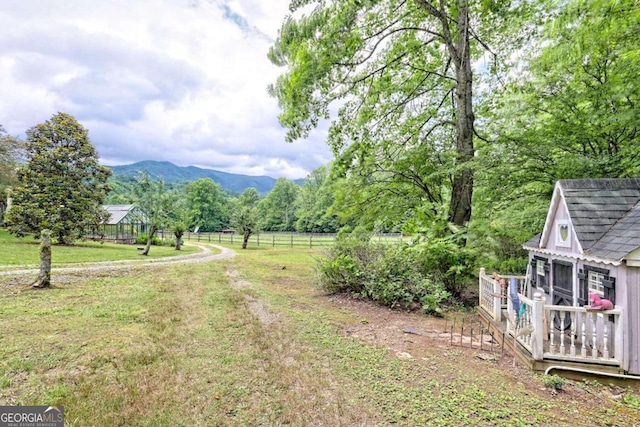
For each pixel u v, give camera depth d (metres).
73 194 19.17
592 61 6.93
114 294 8.02
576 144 7.97
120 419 2.83
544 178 7.99
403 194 10.43
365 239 9.09
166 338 4.94
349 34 8.03
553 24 6.29
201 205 56.62
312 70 7.98
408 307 7.05
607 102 7.03
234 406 3.09
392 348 4.70
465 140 8.80
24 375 3.66
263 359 4.21
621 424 2.84
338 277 8.23
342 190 10.07
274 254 21.23
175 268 13.18
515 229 9.07
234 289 8.95
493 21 9.23
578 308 3.93
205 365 4.00
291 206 62.22
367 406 3.10
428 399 3.23
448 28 8.72
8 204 24.22
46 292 8.02
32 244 19.34
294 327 5.57
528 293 6.33
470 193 8.83
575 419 2.91
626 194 4.75
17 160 25.00
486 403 3.16
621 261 3.68
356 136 10.52
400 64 10.24
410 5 9.25
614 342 3.83
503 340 4.81
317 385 3.52
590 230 4.41
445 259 7.85
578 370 3.76
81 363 4.00
